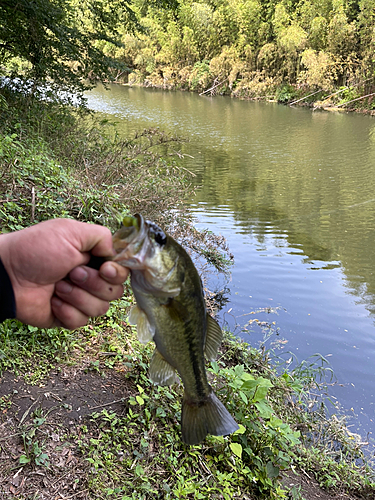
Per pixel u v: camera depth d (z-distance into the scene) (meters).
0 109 2.27
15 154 1.62
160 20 16.38
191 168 4.41
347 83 11.12
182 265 0.42
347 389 1.43
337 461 1.14
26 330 1.04
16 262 0.35
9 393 0.86
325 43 11.80
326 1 12.05
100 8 3.38
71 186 1.54
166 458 0.82
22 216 1.29
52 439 0.78
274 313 1.86
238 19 13.75
